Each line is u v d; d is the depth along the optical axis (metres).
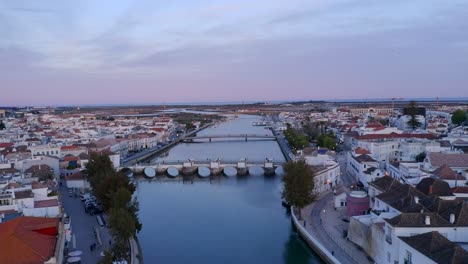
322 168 165.62
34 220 90.38
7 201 109.69
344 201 137.12
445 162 139.25
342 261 91.31
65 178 187.50
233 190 188.88
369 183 123.62
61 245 85.50
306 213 131.62
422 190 106.50
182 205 161.62
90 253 99.31
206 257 107.25
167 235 125.06
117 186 127.69
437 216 79.38
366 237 94.88
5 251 74.19
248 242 118.06
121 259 93.25
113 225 93.69
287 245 115.44
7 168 170.75
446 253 63.84
